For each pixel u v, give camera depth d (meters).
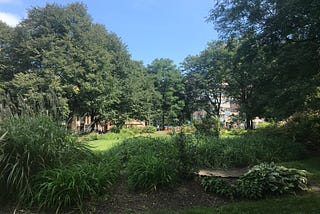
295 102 12.28
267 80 13.07
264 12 12.09
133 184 5.89
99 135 23.42
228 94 43.16
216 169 8.83
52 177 5.24
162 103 56.94
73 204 5.08
